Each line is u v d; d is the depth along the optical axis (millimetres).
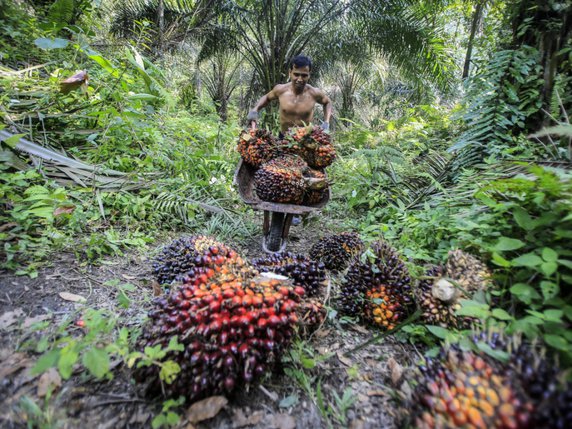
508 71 3873
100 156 3824
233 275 1606
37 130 3734
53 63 4766
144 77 3869
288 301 1540
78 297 2117
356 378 1653
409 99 12148
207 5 8859
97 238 2746
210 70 14891
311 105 4355
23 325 1800
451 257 1947
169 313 1448
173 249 2410
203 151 4785
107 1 9555
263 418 1404
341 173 5539
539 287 1731
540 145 3348
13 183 2842
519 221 1774
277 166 2994
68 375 1162
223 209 3898
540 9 3680
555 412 901
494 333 1325
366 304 2045
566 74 3691
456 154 4609
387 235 3070
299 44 8773
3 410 1325
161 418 1277
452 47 8836
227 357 1344
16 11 5684
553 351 1415
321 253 2896
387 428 1385
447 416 1047
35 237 2674
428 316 1830
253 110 4137
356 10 8039
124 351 1299
